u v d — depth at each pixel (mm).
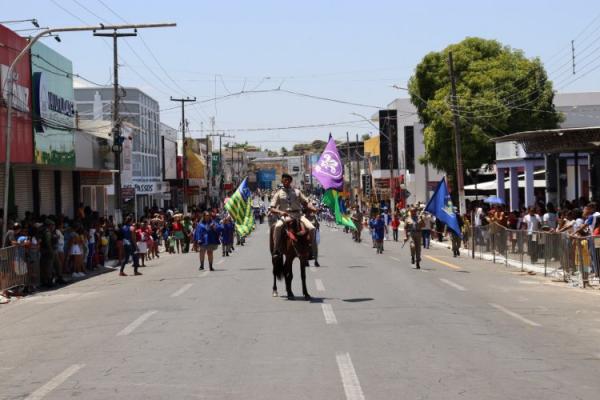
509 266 27734
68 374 10047
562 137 29656
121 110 62781
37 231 23984
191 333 12961
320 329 12961
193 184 90938
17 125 28281
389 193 82000
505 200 52781
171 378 9555
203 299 17969
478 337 12156
